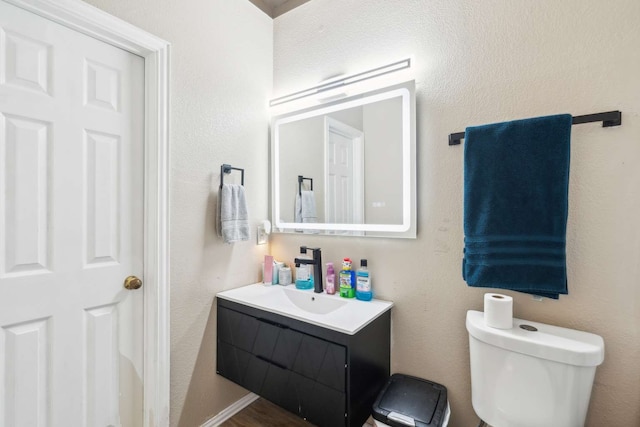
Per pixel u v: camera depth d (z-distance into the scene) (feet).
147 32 4.40
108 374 4.20
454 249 4.54
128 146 4.38
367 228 5.30
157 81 4.51
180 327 4.91
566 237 3.77
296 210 6.25
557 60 3.85
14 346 3.47
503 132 3.82
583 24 3.71
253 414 5.78
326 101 5.82
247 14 6.09
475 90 4.40
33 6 3.44
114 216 4.25
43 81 3.62
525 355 3.46
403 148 4.93
